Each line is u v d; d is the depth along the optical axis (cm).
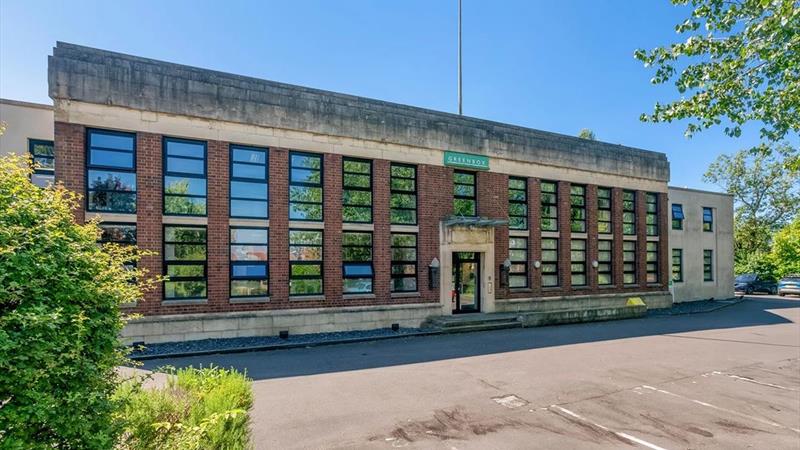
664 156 2528
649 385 910
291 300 1470
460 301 1848
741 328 1709
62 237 329
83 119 1232
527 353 1214
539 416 728
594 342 1391
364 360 1121
